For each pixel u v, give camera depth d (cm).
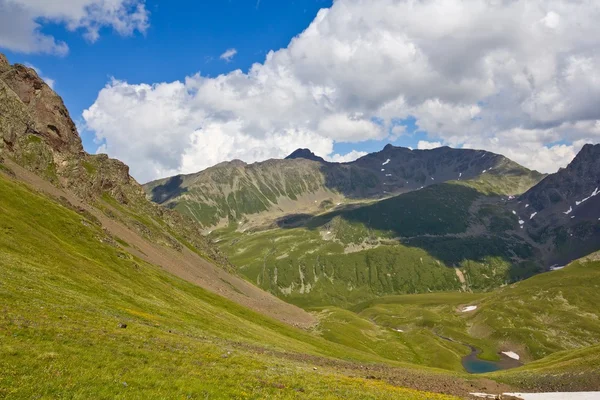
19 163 14250
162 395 2736
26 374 2581
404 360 17700
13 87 17725
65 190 15138
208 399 2862
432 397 4753
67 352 3162
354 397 3747
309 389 3709
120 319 5253
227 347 5662
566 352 12875
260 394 3216
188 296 10512
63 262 7369
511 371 11456
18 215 8619
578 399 6238
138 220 19075
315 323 19425
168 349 4166
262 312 15925
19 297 4459
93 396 2509
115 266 9456
